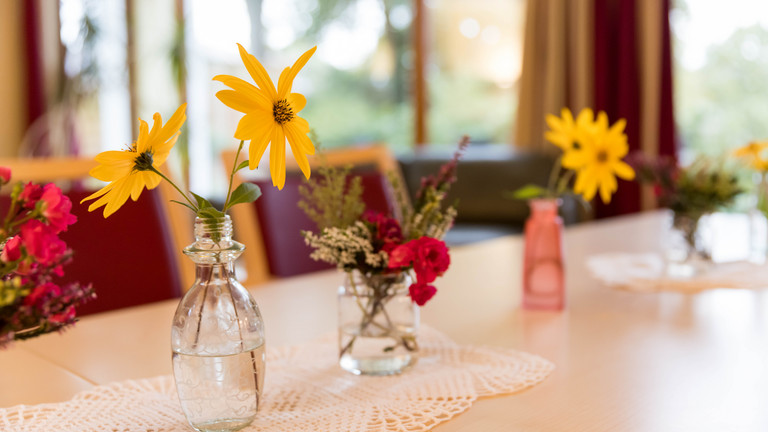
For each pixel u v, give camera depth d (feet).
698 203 4.68
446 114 16.43
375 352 2.93
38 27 15.33
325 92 16.72
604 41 13.99
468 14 15.98
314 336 3.57
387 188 6.11
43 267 1.74
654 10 13.26
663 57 13.44
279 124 2.31
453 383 2.84
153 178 2.35
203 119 17.01
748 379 2.90
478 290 4.48
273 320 3.87
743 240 6.33
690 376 2.94
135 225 4.69
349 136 16.76
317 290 4.55
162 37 16.75
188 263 4.98
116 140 16.71
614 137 4.15
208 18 16.87
